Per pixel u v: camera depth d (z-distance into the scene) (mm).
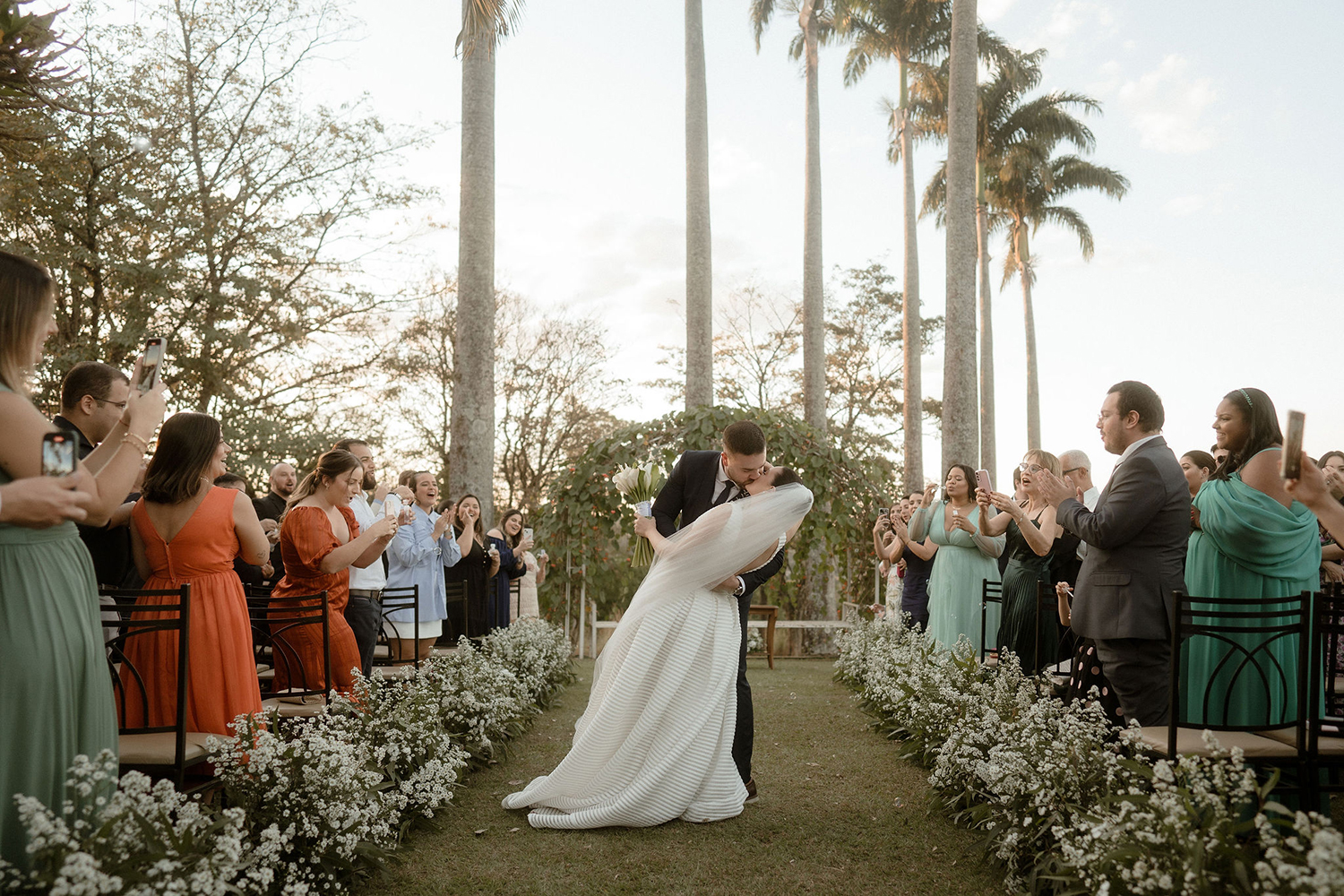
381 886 3230
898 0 23406
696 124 13859
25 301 2213
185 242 14578
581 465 11898
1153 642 3500
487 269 10953
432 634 6719
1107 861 2420
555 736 6160
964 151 13352
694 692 4098
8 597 2145
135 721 3268
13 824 2125
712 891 3229
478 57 10938
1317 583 3375
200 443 3336
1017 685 4828
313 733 3451
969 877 3377
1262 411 3326
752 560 4176
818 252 19328
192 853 2385
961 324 13148
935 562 6926
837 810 4250
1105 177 29719
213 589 3352
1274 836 2135
